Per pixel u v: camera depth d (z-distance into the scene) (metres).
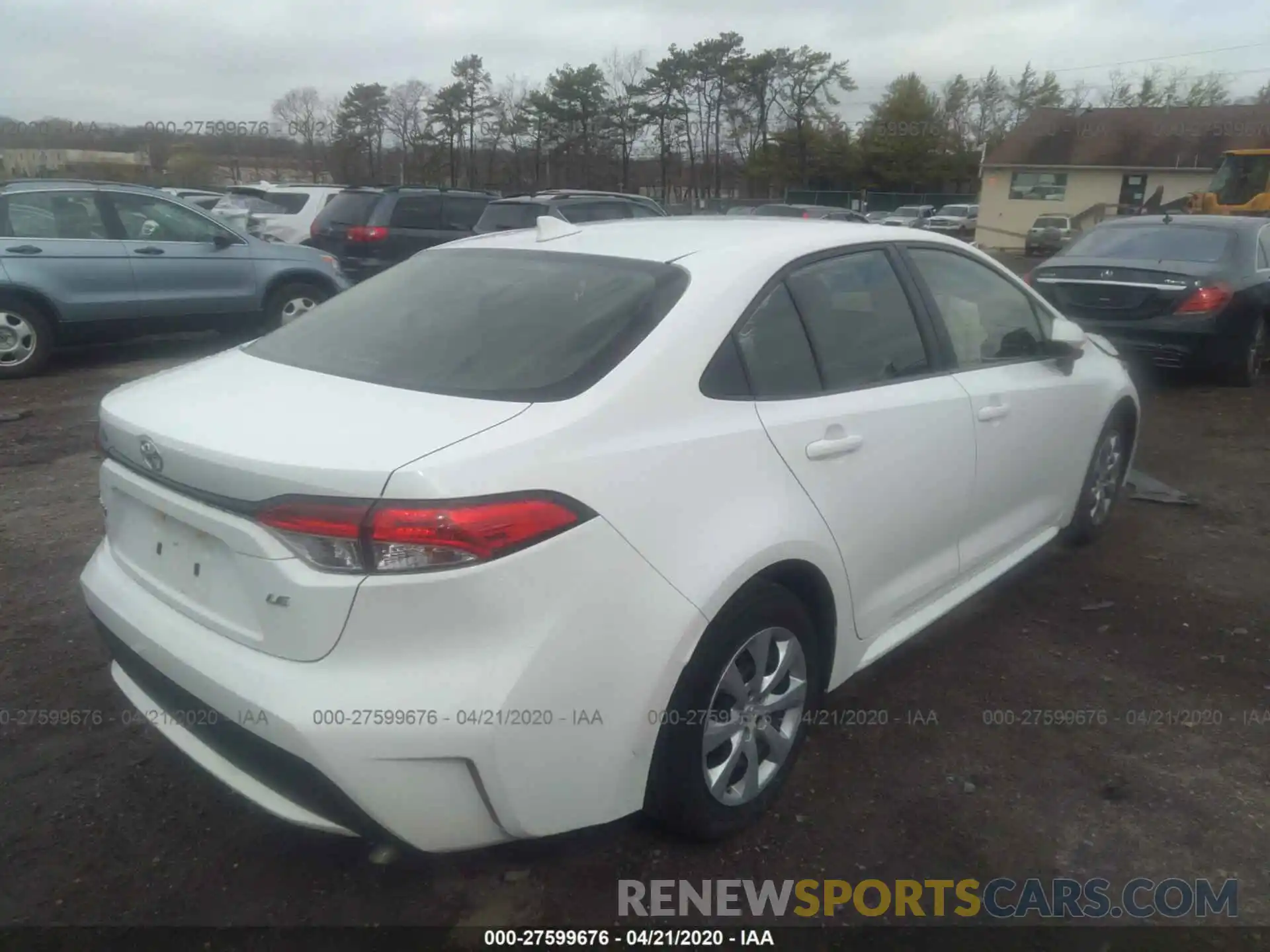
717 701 2.72
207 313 9.94
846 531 3.04
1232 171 22.67
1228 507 5.78
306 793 2.29
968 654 4.00
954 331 3.75
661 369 2.62
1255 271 8.86
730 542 2.62
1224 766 3.26
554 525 2.27
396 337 2.95
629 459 2.45
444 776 2.24
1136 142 44.66
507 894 2.68
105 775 3.14
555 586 2.27
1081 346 4.16
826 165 60.97
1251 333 8.78
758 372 2.88
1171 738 3.42
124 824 2.93
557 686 2.29
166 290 9.61
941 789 3.13
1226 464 6.66
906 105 62.25
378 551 2.15
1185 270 8.56
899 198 59.00
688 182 61.78
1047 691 3.72
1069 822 2.99
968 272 3.97
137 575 2.74
